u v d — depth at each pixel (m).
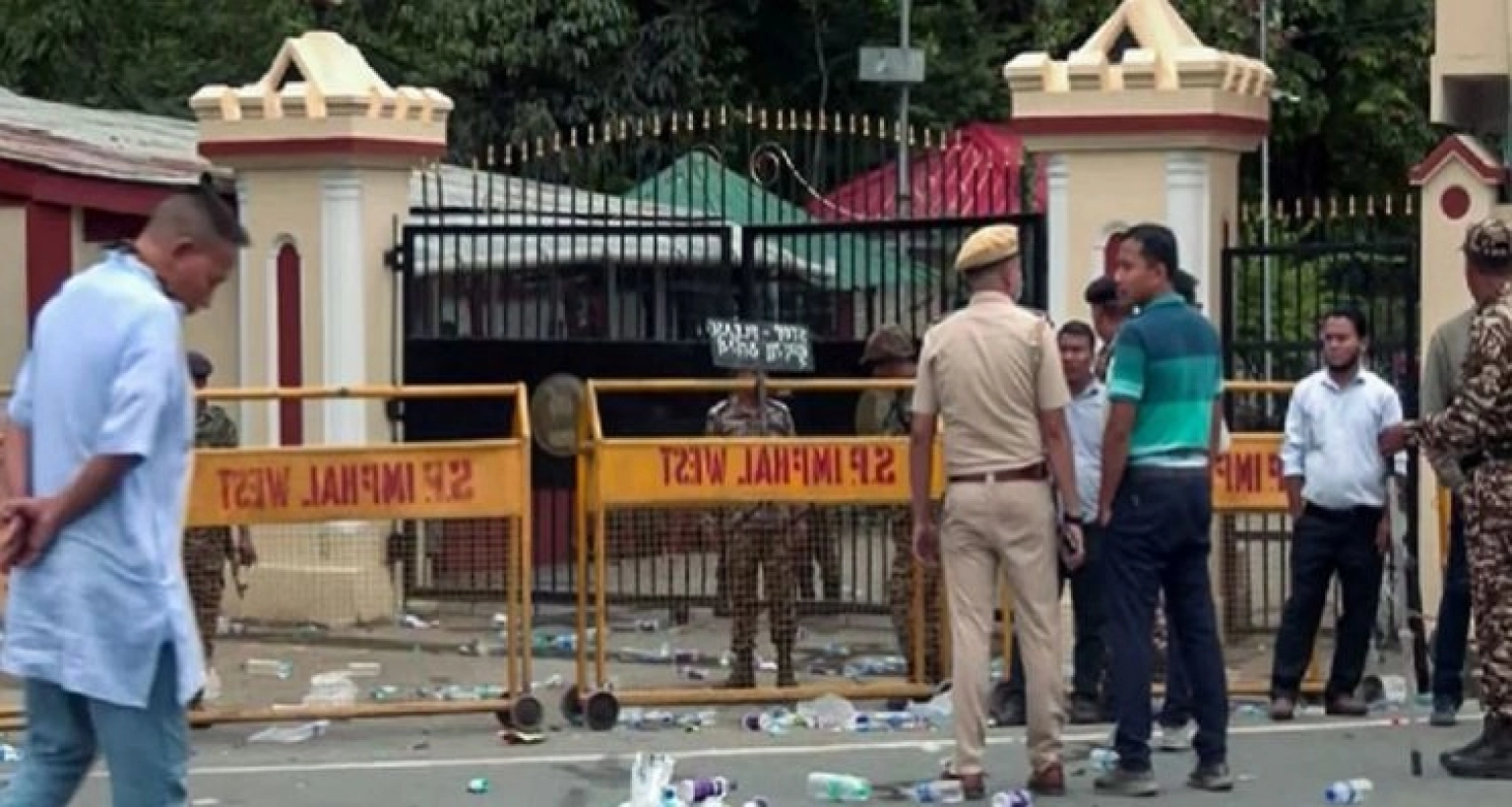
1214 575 17.30
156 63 35.22
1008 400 12.98
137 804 9.27
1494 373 13.34
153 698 9.24
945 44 43.56
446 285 21.44
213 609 16.02
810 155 34.25
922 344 13.61
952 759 13.80
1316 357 18.42
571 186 27.44
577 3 40.75
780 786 13.61
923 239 20.38
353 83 20.81
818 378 20.67
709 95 41.91
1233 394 17.09
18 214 21.77
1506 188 18.06
